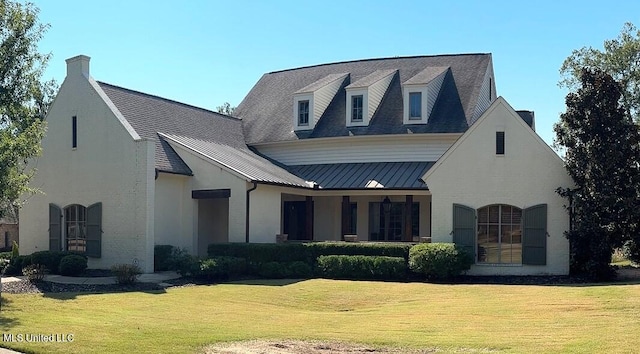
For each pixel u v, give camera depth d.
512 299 16.98
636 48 37.00
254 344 11.11
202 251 28.59
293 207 33.25
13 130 18.00
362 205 31.72
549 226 22.81
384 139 31.94
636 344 10.28
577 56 39.16
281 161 34.50
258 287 20.58
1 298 16.30
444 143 31.11
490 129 23.62
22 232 28.17
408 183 28.25
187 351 10.41
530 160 23.12
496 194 23.44
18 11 18.20
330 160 33.16
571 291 17.72
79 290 19.16
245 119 37.72
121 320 13.60
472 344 10.88
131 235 24.20
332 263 23.45
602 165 21.28
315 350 10.66
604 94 21.73
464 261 22.41
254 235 25.70
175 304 16.66
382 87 34.41
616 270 23.53
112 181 24.94
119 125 24.91
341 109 34.75
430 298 18.14
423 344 11.02
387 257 23.03
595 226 21.23
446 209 24.03
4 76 18.19
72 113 26.55
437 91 33.28
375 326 13.40
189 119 31.56
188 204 26.38
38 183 27.55
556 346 10.42
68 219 26.73
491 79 36.28
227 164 26.05
